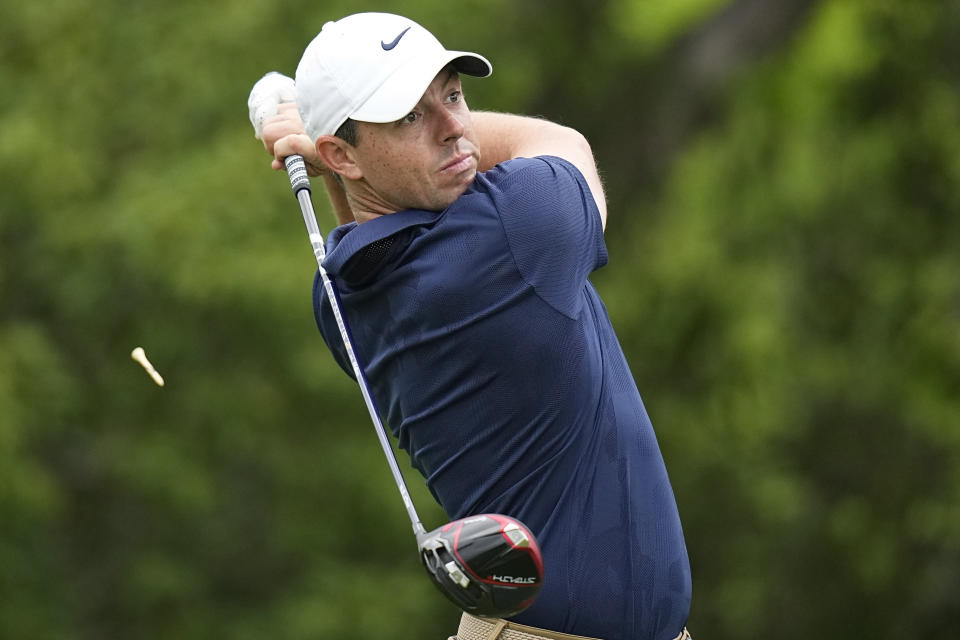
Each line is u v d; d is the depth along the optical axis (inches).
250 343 1744.6
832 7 1977.1
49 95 1702.8
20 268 1716.3
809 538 1957.4
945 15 1914.4
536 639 431.2
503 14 1920.5
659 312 2003.0
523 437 427.8
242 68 1705.2
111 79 1718.8
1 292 1689.2
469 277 420.2
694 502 1993.1
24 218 1699.1
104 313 1740.9
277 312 1653.5
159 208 1571.1
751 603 1955.0
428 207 429.1
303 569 1827.0
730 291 1990.7
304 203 470.9
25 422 1603.1
